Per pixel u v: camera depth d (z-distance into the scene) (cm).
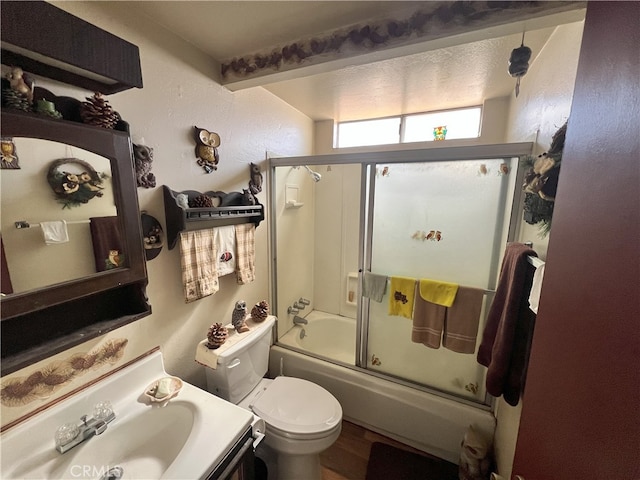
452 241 148
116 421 91
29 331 74
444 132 214
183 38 119
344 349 228
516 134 160
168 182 118
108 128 80
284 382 152
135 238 89
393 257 162
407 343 168
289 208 213
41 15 63
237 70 134
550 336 58
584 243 48
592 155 47
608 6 45
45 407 85
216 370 126
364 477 143
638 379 34
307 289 254
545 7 85
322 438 122
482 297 140
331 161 165
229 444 83
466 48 125
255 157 170
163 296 121
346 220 241
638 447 33
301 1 97
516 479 69
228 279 158
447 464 150
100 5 90
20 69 66
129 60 82
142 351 114
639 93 36
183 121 122
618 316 39
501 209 136
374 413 167
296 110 214
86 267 81
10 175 68
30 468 77
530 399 65
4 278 67
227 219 147
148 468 87
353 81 163
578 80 54
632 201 37
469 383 156
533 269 95
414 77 157
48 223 74
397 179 154
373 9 102
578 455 46
